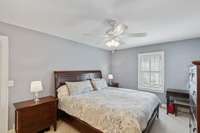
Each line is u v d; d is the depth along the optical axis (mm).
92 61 4762
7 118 2496
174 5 1810
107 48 5199
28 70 2916
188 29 2861
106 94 3348
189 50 3729
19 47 2766
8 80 2562
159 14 2107
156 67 4441
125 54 5293
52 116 2744
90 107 2453
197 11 1991
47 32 3152
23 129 2303
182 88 3859
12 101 2641
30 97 2924
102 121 2166
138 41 4035
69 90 3314
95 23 2514
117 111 2141
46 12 2061
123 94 3328
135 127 1823
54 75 3420
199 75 1410
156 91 4418
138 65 4871
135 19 2309
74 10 1983
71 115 2832
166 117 3477
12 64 2650
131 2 1741
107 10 1978
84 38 3684
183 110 3713
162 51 4262
